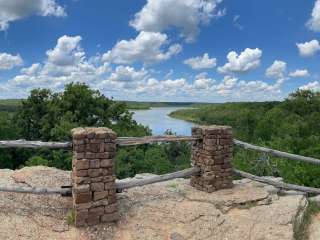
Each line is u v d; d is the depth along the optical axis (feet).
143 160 92.58
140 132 107.86
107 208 19.13
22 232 17.22
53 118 105.50
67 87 107.86
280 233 20.58
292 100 192.54
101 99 108.78
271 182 25.94
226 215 21.63
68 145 18.84
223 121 193.98
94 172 18.62
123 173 85.66
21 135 113.09
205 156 23.91
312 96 195.00
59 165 85.51
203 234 19.48
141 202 21.90
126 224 19.44
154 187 24.76
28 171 25.34
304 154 74.54
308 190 27.40
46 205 19.97
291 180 45.80
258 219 21.63
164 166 93.40
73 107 105.81
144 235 18.76
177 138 23.26
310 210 25.45
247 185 26.11
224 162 24.52
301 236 22.07
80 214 18.40
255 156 61.16
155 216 20.38
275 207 23.27
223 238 19.54
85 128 19.40
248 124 179.52
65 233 17.87
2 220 17.80
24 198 20.36
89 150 18.43
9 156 96.84
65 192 19.53
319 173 45.24
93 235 18.16
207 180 23.80
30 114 112.47
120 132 103.30
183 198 22.93
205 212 21.18
